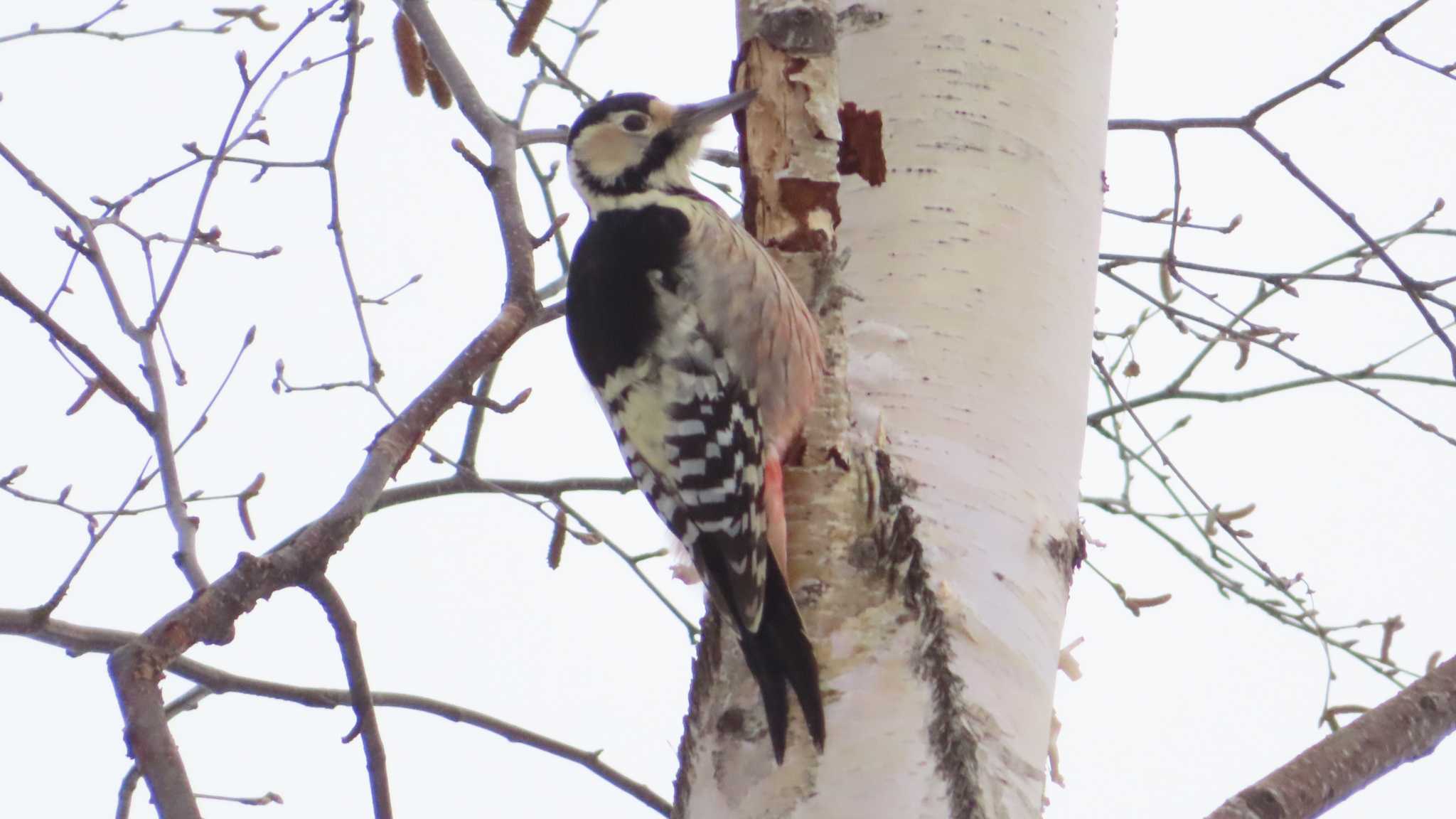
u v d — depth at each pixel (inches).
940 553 265.9
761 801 251.1
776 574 264.8
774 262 292.2
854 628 259.1
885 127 303.6
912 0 312.0
